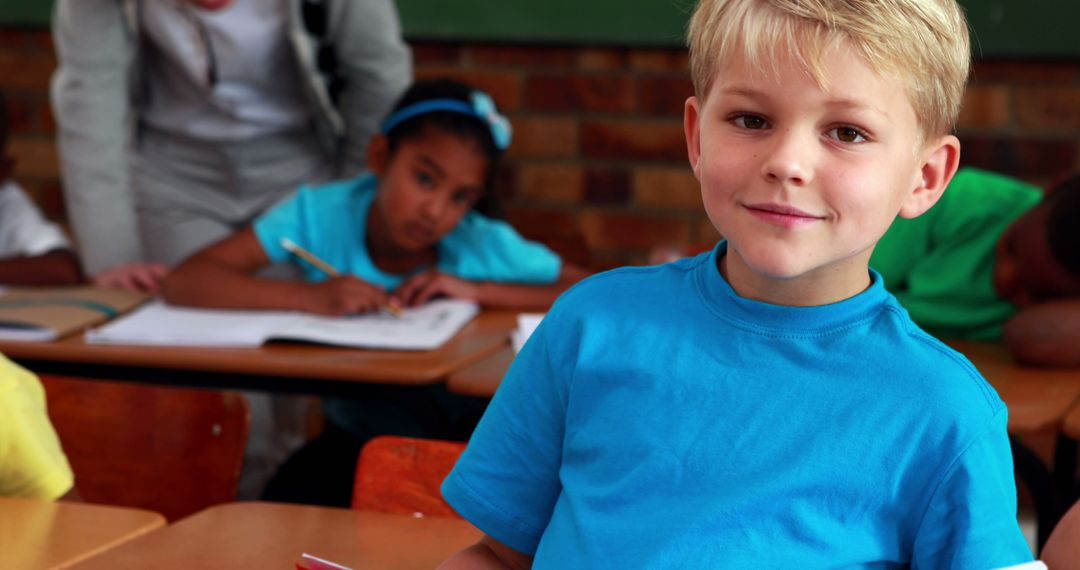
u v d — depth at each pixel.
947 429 0.83
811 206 0.81
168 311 2.13
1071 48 3.06
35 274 2.36
